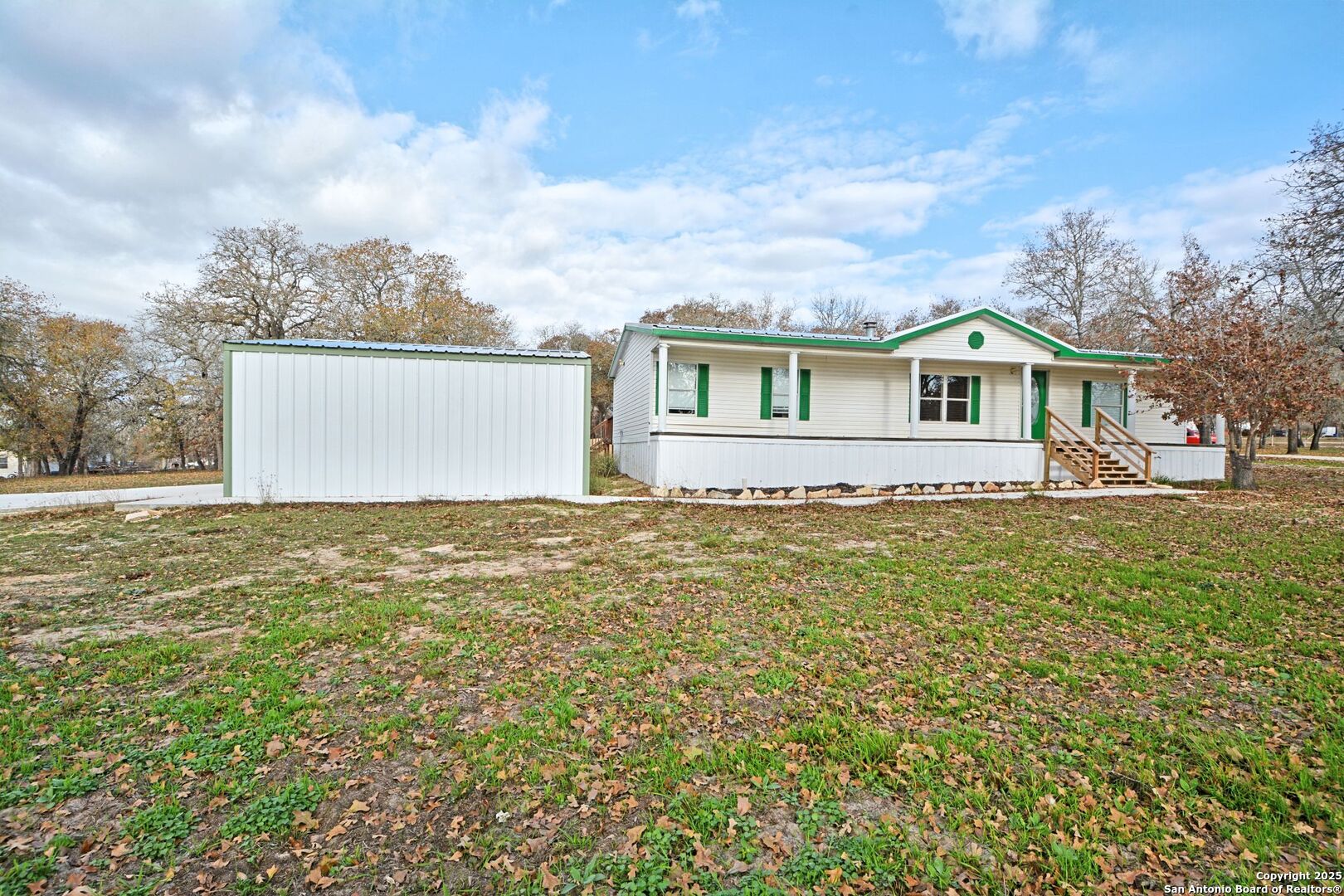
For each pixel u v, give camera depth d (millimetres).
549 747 3176
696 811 2670
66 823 2549
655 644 4590
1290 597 5805
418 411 12531
